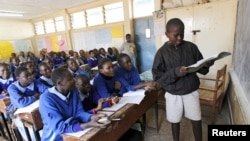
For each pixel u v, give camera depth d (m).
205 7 2.85
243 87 1.48
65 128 1.02
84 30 5.40
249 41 1.25
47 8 5.14
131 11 4.37
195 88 1.33
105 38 5.02
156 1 3.53
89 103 1.62
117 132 1.22
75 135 0.98
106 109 1.29
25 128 1.62
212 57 1.13
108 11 4.80
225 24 2.71
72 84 1.18
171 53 1.30
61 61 4.72
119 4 4.56
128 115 1.33
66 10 5.55
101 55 4.43
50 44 6.55
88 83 1.65
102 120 1.05
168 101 1.43
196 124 1.40
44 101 1.10
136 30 4.47
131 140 1.60
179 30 1.16
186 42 1.32
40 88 1.96
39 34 6.91
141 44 4.49
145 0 4.16
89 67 3.80
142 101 1.56
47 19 6.34
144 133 2.04
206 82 2.86
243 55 1.54
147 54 4.46
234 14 2.60
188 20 3.07
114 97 1.43
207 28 2.90
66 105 1.17
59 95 1.15
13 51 6.50
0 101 1.92
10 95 1.75
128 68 1.83
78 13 5.43
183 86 1.30
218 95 2.18
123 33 4.60
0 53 6.17
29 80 1.83
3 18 6.14
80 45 5.68
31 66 2.70
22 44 6.73
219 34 2.81
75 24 5.63
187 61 1.28
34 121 1.47
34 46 7.12
